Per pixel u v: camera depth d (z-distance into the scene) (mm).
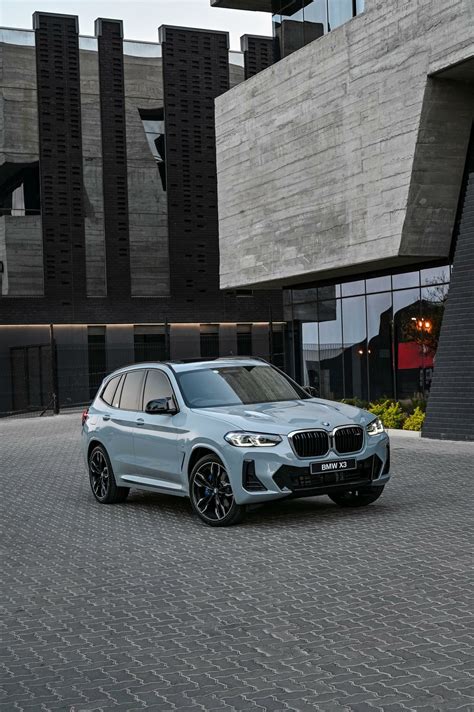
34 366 40344
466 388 17812
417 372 21859
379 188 20141
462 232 18297
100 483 11938
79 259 40969
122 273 41688
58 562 8367
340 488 9516
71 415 34562
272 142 24234
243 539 8867
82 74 41062
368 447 9680
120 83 41656
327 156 21938
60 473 16047
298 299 26828
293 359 27172
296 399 10766
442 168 19312
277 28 26016
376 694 4555
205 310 43281
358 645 5383
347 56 20953
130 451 11086
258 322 44469
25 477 15719
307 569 7469
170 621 6176
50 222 40469
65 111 40781
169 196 42438
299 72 22844
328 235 22094
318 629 5770
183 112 42625
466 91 19000
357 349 24172
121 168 41688
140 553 8539
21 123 40156
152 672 5113
